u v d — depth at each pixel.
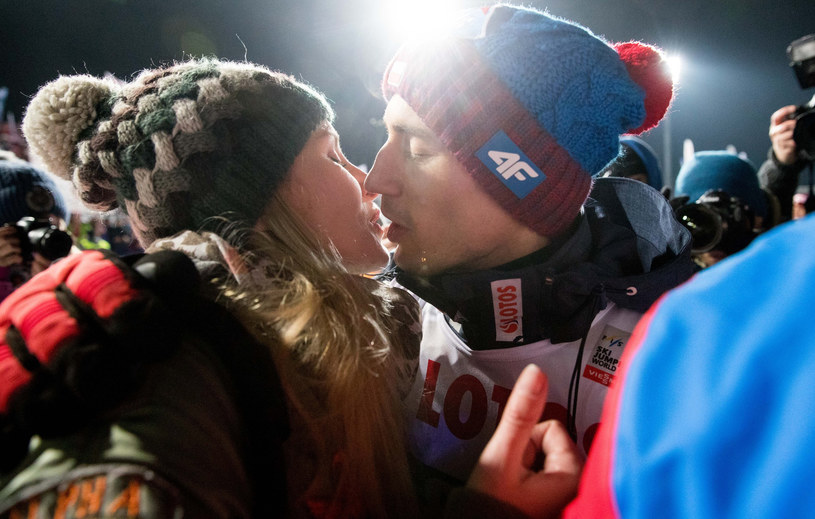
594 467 0.28
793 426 0.20
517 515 0.47
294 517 0.52
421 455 0.79
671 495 0.23
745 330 0.23
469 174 0.67
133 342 0.39
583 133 0.67
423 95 0.66
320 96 0.73
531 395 0.48
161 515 0.35
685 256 0.72
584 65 0.65
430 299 0.75
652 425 0.24
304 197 0.68
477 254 0.71
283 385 0.54
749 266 0.24
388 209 0.73
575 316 0.69
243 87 0.63
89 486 0.35
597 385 0.70
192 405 0.42
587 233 0.75
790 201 1.98
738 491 0.21
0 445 0.37
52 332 0.39
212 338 0.47
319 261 0.65
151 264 0.44
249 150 0.62
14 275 1.54
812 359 0.21
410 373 0.75
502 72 0.64
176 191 0.61
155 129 0.60
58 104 0.65
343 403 0.60
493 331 0.73
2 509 0.35
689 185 2.01
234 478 0.43
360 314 0.65
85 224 2.30
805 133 1.66
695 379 0.23
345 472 0.59
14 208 1.69
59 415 0.37
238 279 0.56
